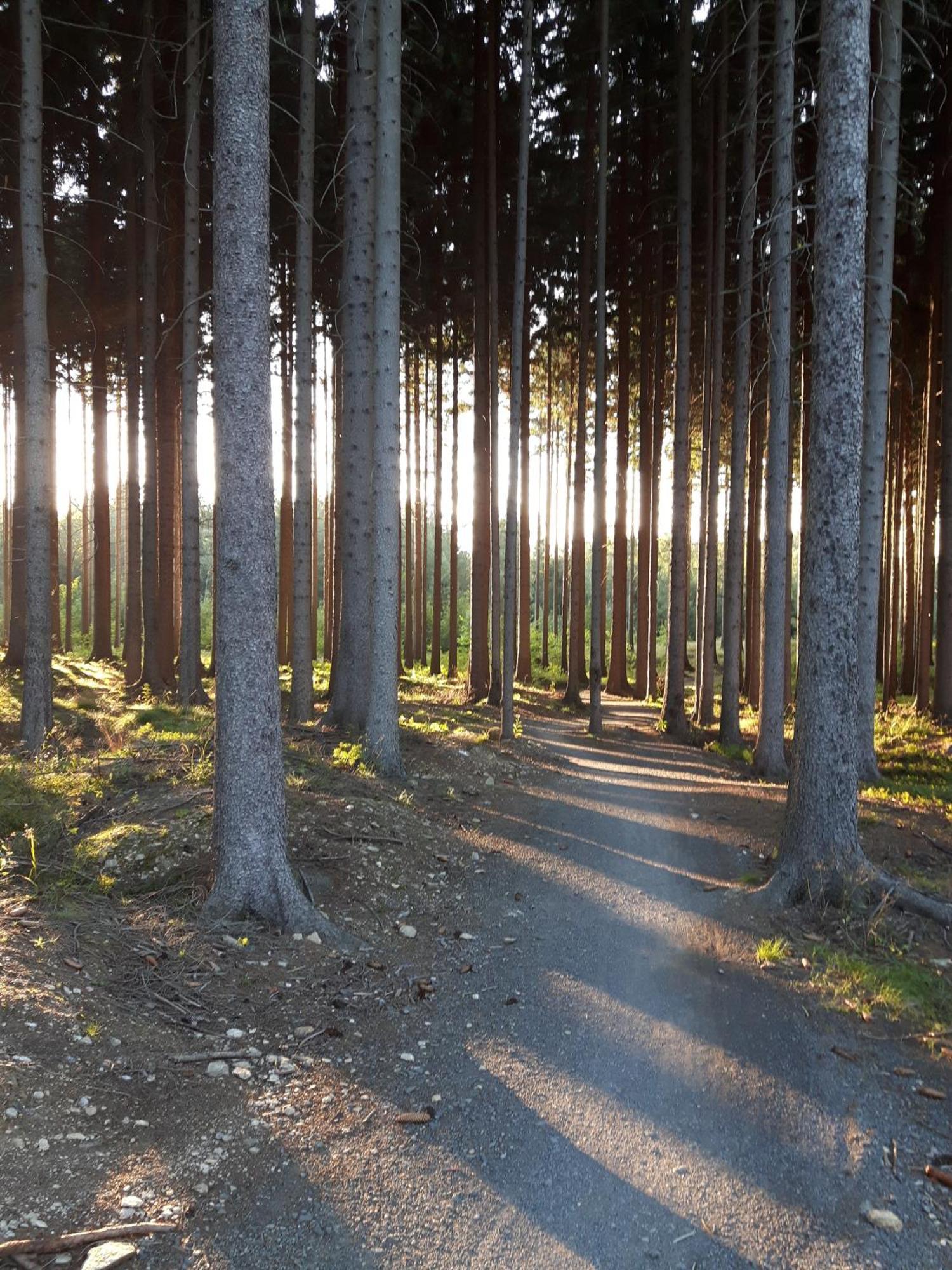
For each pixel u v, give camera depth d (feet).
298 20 50.96
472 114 67.21
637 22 64.34
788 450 45.32
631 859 27.68
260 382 19.53
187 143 44.70
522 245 49.78
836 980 18.21
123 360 79.36
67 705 54.13
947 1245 10.17
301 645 45.01
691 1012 16.70
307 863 22.57
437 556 97.19
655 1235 10.18
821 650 23.02
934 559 75.87
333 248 42.91
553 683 102.68
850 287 22.25
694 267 80.48
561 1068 14.37
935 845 30.30
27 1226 9.20
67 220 65.82
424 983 17.67
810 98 49.67
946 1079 14.34
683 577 62.75
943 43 52.19
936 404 69.31
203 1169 10.84
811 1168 11.68
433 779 36.83
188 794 26.23
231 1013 15.44
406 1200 10.64
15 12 48.55
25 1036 12.78
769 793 38.99
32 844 20.44
